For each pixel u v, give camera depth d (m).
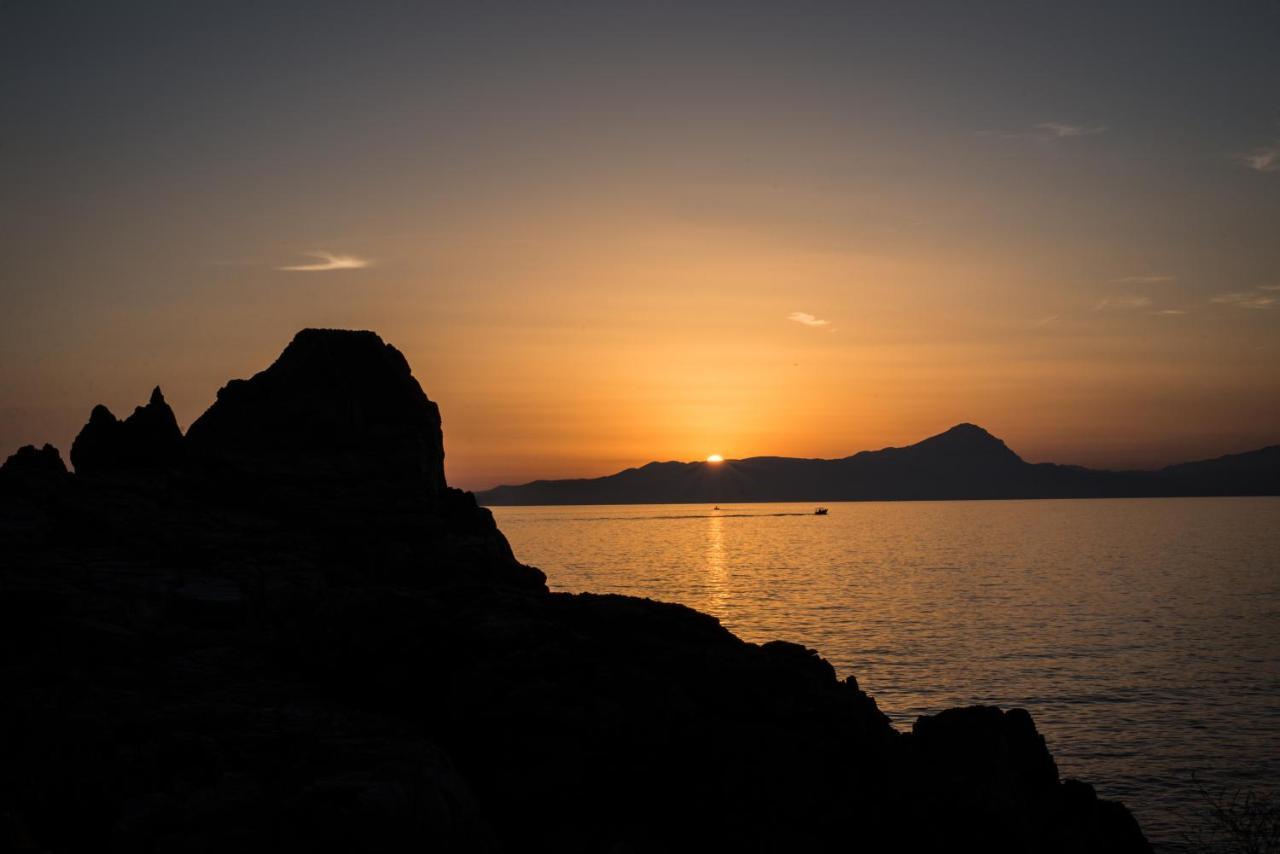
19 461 47.53
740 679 29.64
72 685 27.62
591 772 25.94
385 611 31.67
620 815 25.36
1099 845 32.53
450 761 22.89
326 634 32.19
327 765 21.66
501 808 25.14
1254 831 48.09
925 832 26.78
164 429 50.09
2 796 20.38
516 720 26.75
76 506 41.19
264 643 33.91
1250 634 123.00
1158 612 146.62
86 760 22.20
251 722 25.25
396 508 46.53
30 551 38.12
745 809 25.52
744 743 26.95
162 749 22.66
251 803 20.02
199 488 46.00
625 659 29.66
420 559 43.19
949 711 34.41
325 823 19.38
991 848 26.94
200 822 19.47
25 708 25.02
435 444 52.78
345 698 29.41
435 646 29.91
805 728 28.83
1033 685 88.75
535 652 28.98
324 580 39.34
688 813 25.53
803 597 165.75
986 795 28.44
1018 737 35.34
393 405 51.84
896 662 101.00
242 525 43.19
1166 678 92.62
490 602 32.94
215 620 34.78
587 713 26.84
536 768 25.77
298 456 48.12
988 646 112.19
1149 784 58.97
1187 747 67.06
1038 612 146.25
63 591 32.84
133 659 30.52
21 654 29.91
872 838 26.22
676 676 29.39
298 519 45.28
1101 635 121.88
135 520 41.50
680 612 32.88
